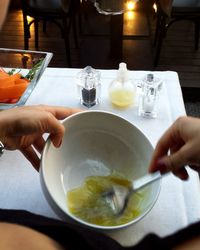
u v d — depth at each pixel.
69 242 0.21
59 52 1.26
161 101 0.48
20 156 0.39
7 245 0.19
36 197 0.35
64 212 0.26
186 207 0.34
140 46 1.28
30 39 1.31
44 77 0.53
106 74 0.54
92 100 0.47
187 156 0.28
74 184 0.34
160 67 1.19
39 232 0.20
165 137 0.32
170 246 0.19
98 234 0.23
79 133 0.35
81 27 1.34
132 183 0.31
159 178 0.30
